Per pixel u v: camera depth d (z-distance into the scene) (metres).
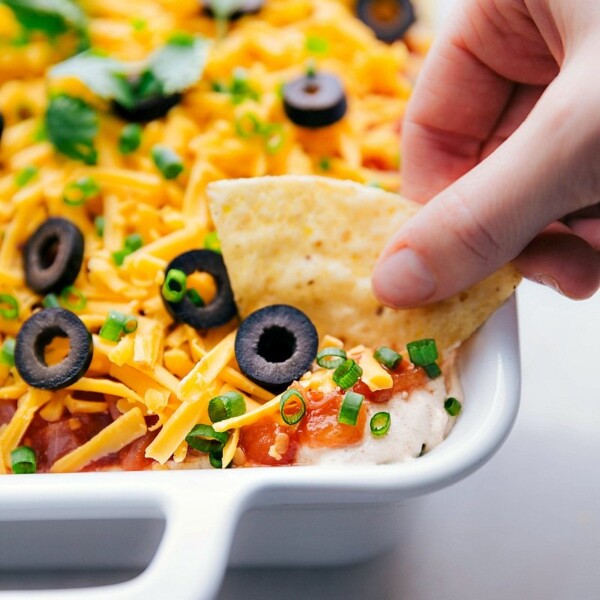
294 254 0.33
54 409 0.33
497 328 0.32
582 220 0.33
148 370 0.32
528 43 0.34
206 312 0.33
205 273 0.34
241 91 0.38
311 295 0.33
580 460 0.37
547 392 0.38
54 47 0.39
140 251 0.35
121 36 0.40
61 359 0.33
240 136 0.37
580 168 0.29
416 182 0.36
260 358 0.32
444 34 0.34
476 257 0.31
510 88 0.35
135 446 0.32
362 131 0.38
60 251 0.34
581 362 0.39
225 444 0.31
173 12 0.41
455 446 0.30
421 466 0.29
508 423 0.30
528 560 0.35
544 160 0.29
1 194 0.36
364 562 0.34
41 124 0.38
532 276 0.32
